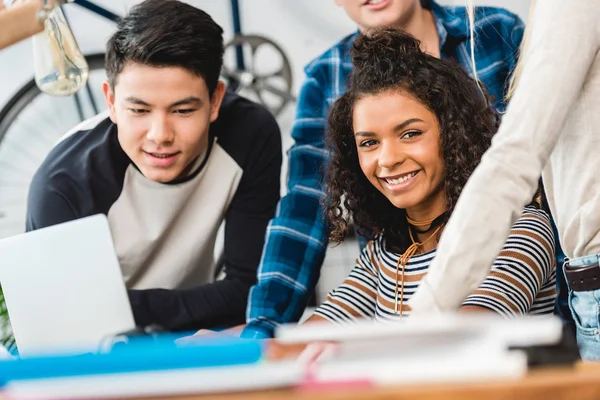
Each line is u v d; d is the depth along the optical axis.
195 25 2.01
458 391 0.80
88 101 3.75
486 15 2.10
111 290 1.71
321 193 2.10
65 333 1.72
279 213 2.12
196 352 0.83
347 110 1.77
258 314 2.00
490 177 1.20
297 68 3.83
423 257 1.72
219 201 2.24
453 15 2.13
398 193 1.69
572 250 1.41
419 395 0.80
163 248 2.25
